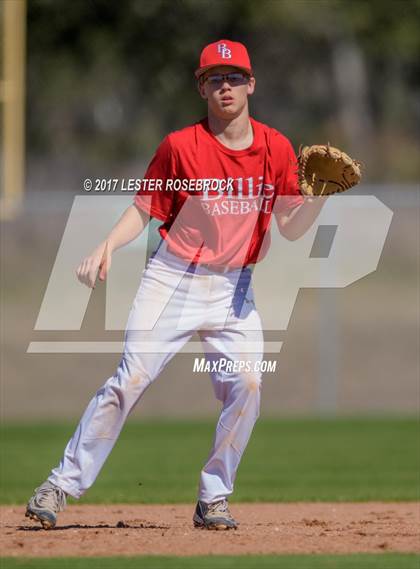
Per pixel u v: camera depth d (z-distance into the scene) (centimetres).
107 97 9462
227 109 1862
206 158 1889
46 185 9950
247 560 1698
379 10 8725
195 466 3425
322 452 3734
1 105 5891
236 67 1856
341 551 1797
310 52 9831
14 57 5406
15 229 6838
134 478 3172
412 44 8938
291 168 1936
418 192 4797
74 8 8056
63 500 1948
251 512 2438
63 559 1706
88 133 10106
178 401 5066
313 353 5769
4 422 4584
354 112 10594
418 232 6900
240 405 1948
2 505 2620
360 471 3306
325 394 4847
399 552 1789
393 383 5262
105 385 1942
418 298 6681
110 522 2219
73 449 1941
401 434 4162
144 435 4200
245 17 8175
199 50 8269
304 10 8462
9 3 5400
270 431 4269
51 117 9950
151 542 1856
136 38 8281
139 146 9912
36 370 5438
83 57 8419
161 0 8062
